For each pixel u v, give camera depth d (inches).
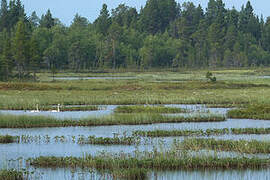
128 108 4901.6
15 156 2891.2
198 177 2427.4
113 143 3253.0
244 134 3580.2
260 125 4045.3
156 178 2406.5
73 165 2623.0
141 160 2605.8
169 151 2778.1
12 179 2381.9
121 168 2508.6
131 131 3730.3
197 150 2886.3
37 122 3993.6
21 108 5231.3
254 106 4940.9
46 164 2664.9
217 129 3631.9
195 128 3870.6
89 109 5172.2
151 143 3216.0
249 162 2613.2
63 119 4160.9
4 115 4128.9
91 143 3255.4
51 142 3302.2
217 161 2608.3
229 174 2480.3
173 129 3708.2
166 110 4859.7
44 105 5600.4
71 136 3516.2
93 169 2546.8
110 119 4106.8
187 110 4923.7
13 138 3341.5
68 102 5787.4
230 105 5487.2
